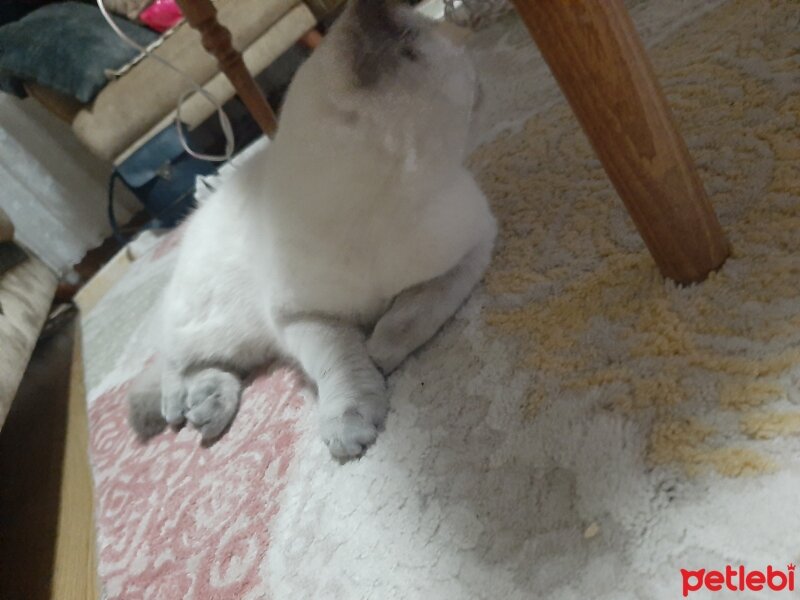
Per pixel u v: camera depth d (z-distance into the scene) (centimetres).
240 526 71
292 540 65
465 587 51
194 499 80
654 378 56
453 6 162
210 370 95
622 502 49
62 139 238
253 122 223
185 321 96
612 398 57
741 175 71
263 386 92
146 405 103
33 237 238
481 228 78
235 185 92
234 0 188
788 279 57
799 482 44
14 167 233
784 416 48
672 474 49
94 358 149
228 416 89
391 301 77
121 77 183
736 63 90
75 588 79
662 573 44
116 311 167
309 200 66
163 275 163
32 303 141
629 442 53
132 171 193
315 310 77
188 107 189
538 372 64
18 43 187
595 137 55
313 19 197
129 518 85
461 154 68
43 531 96
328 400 71
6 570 92
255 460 79
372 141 60
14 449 127
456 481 59
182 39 182
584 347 64
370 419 69
